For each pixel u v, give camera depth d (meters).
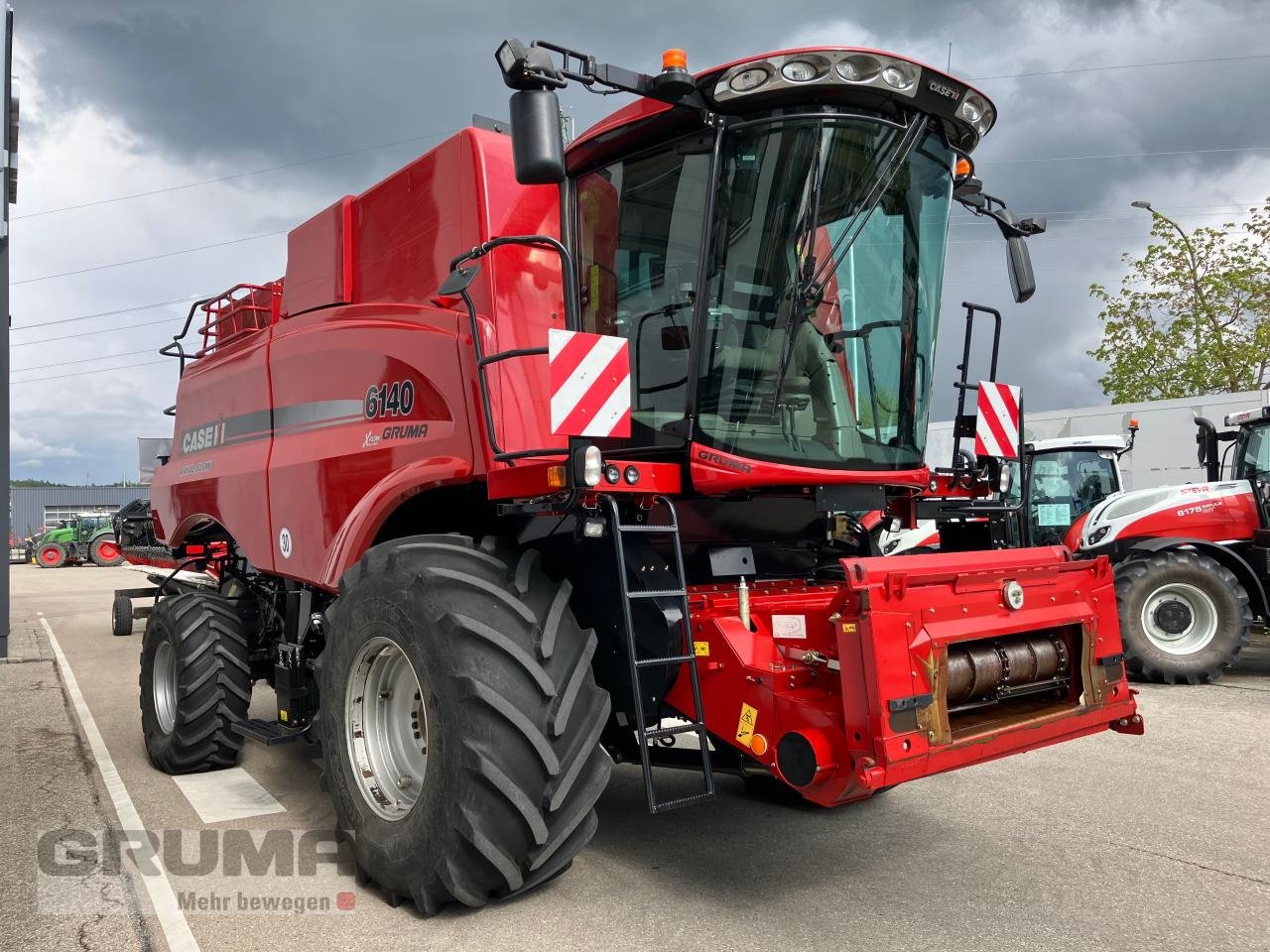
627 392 3.17
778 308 3.44
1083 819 4.09
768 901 3.21
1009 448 4.54
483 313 3.69
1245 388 19.97
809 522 4.05
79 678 8.73
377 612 3.34
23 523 53.50
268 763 5.41
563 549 3.54
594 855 3.71
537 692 3.04
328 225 4.91
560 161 2.96
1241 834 3.89
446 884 2.98
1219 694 6.98
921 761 2.87
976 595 3.14
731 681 3.21
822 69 3.27
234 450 5.51
